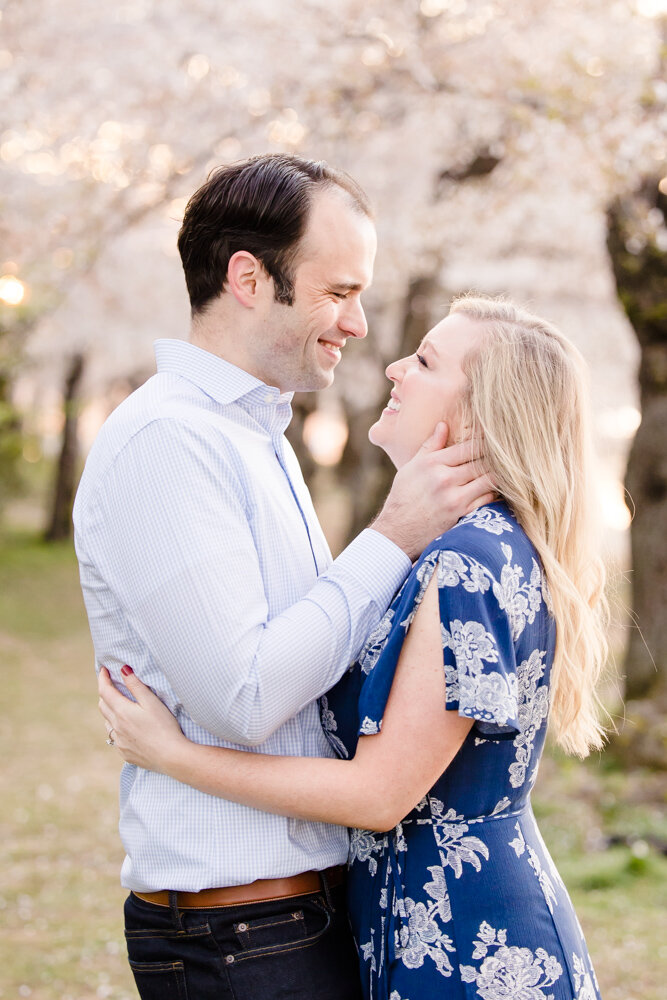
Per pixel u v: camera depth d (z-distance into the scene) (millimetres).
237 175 1718
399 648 1566
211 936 1599
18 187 7355
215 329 1772
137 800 1679
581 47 5973
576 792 5930
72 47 7172
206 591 1526
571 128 5727
